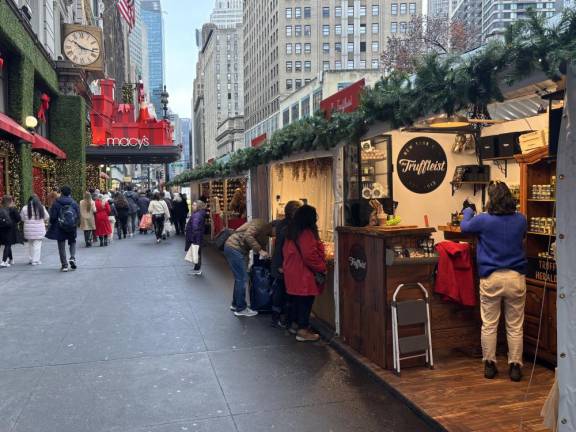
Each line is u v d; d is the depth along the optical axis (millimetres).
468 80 3043
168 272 10336
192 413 3861
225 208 15898
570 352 2596
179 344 5562
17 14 15109
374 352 4852
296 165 7965
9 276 9727
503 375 4574
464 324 5113
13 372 4691
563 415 2631
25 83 16688
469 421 3656
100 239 15367
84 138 24547
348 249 5375
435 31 34031
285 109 66500
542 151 4812
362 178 5941
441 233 6449
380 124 4473
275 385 4430
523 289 4363
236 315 6848
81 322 6414
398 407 4012
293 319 5992
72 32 26219
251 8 112188
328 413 3889
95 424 3680
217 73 159500
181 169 70500
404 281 4738
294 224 5598
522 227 4363
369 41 90312
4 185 15289
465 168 6340
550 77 2682
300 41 90062
